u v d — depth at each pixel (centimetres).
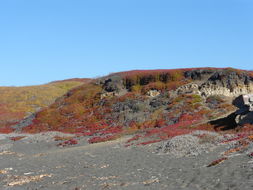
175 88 6219
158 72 6912
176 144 2797
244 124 3403
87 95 7306
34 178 2236
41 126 6253
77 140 4600
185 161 2258
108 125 5666
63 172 2400
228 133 3228
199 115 4888
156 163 2356
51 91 10725
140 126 5203
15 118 7850
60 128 5972
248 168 1688
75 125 5972
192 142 2823
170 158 2466
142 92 6494
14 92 10394
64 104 7250
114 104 6381
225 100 5400
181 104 5509
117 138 4259
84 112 6556
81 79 13912
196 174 1795
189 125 4216
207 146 2623
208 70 6412
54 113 6794
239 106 3675
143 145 3272
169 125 4728
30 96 9981
